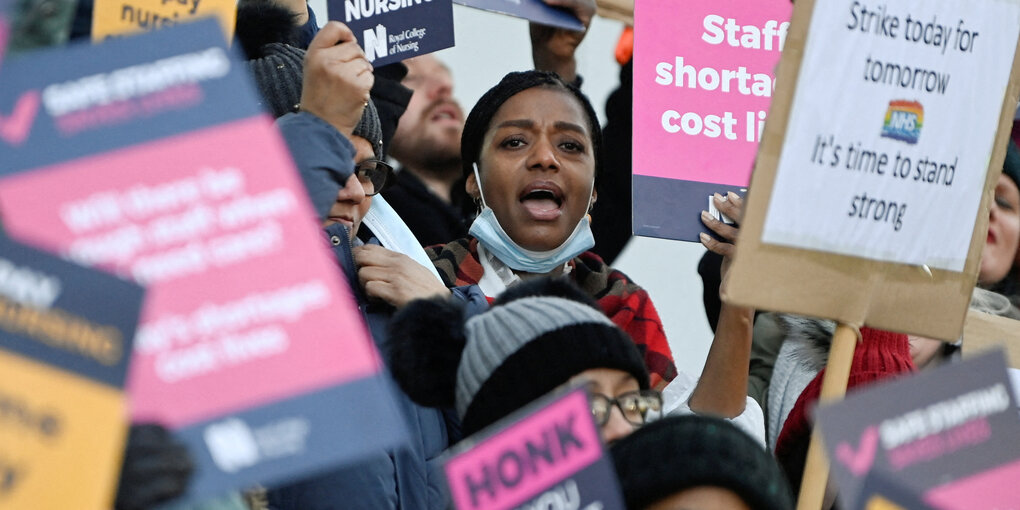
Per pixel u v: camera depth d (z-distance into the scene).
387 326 5.01
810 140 4.91
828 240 4.93
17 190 2.91
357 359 2.97
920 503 3.35
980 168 5.23
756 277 4.85
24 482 2.69
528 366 4.29
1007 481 3.52
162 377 2.91
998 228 7.72
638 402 4.33
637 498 3.66
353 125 5.36
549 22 7.48
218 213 2.97
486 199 6.83
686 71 6.35
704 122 6.32
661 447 3.70
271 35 6.22
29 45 3.37
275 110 5.93
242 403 2.93
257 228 2.98
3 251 2.71
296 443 2.93
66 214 2.92
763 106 6.40
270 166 2.99
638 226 6.15
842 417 3.45
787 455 6.36
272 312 2.96
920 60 5.07
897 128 5.03
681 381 6.64
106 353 2.73
